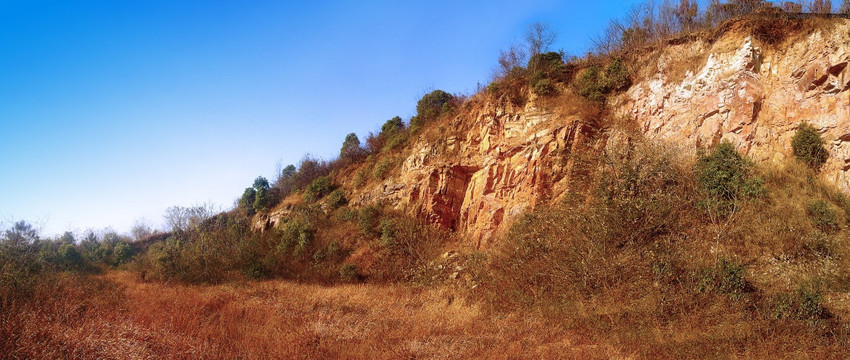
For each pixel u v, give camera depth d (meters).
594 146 19.02
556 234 15.73
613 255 13.08
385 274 21.02
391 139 31.02
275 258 25.44
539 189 19.19
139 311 12.49
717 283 10.88
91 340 9.13
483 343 10.10
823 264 11.30
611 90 21.03
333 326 11.41
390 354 9.30
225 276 23.72
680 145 17.36
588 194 17.08
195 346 9.32
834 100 14.69
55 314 10.86
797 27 16.77
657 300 10.91
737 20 17.95
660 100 19.06
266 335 10.51
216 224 31.33
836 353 8.22
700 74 18.03
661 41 20.39
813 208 12.97
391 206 25.67
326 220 27.62
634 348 9.48
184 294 16.36
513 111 23.03
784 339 8.79
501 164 21.73
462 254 20.39
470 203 22.56
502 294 14.30
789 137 15.47
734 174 14.38
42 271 15.98
